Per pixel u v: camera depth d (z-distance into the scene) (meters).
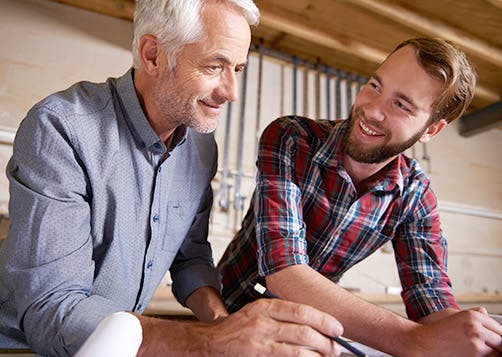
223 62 0.71
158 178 0.82
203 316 0.83
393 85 0.78
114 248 0.77
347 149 0.86
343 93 2.41
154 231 0.82
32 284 0.59
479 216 2.65
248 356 0.49
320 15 1.94
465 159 2.73
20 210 0.63
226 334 0.52
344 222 0.91
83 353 0.36
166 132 0.85
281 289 0.71
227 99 0.75
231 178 1.94
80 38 1.82
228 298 1.10
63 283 0.60
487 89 2.47
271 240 0.75
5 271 0.62
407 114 0.79
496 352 0.62
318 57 2.30
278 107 2.19
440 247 0.94
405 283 0.92
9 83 1.65
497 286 2.57
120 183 0.77
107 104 0.78
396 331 0.66
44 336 0.56
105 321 0.40
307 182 0.90
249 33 0.73
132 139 0.79
